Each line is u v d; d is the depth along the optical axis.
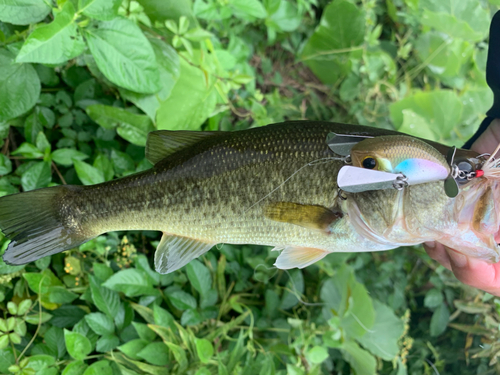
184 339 0.45
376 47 0.76
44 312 0.44
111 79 0.43
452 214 0.30
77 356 0.41
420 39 0.72
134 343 0.45
